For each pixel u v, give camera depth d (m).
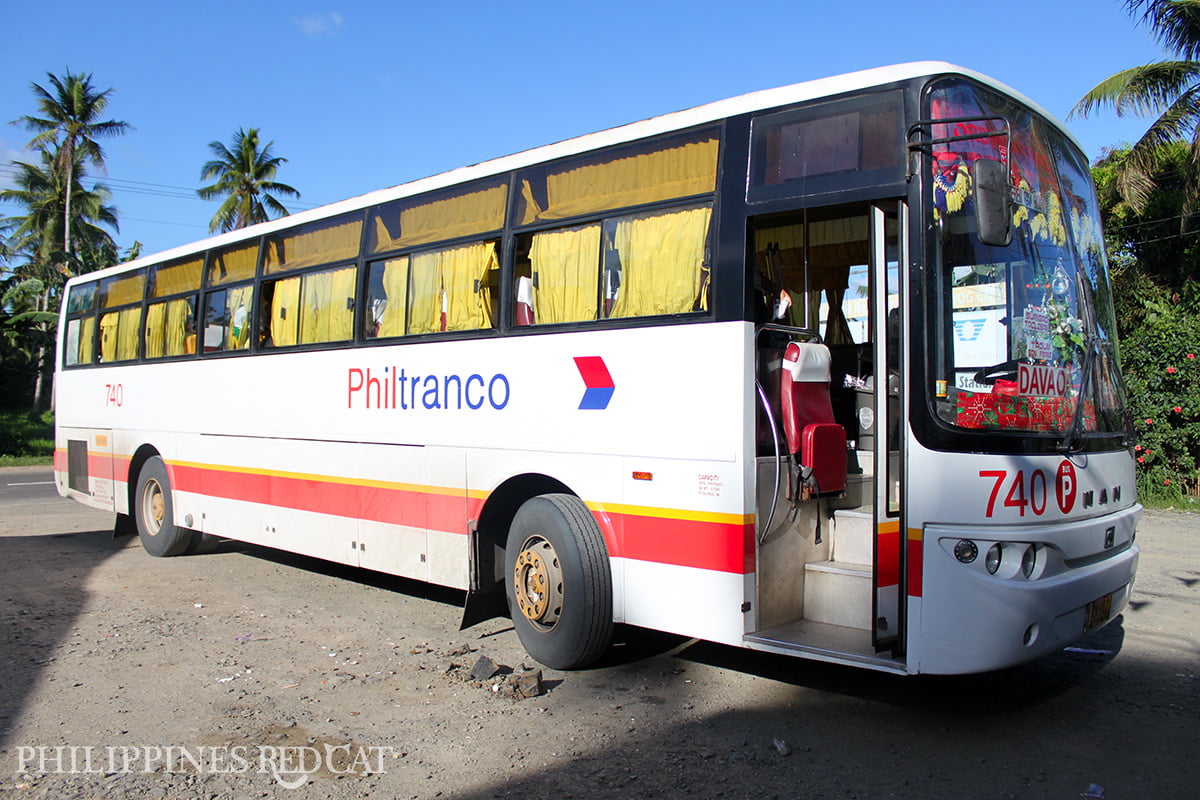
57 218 38.25
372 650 5.97
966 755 4.15
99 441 10.83
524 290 5.86
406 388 6.64
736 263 4.69
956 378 4.18
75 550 10.15
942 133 4.30
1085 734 4.40
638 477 5.06
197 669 5.56
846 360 6.09
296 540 7.67
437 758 4.19
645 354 5.05
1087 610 4.48
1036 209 4.73
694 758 4.16
